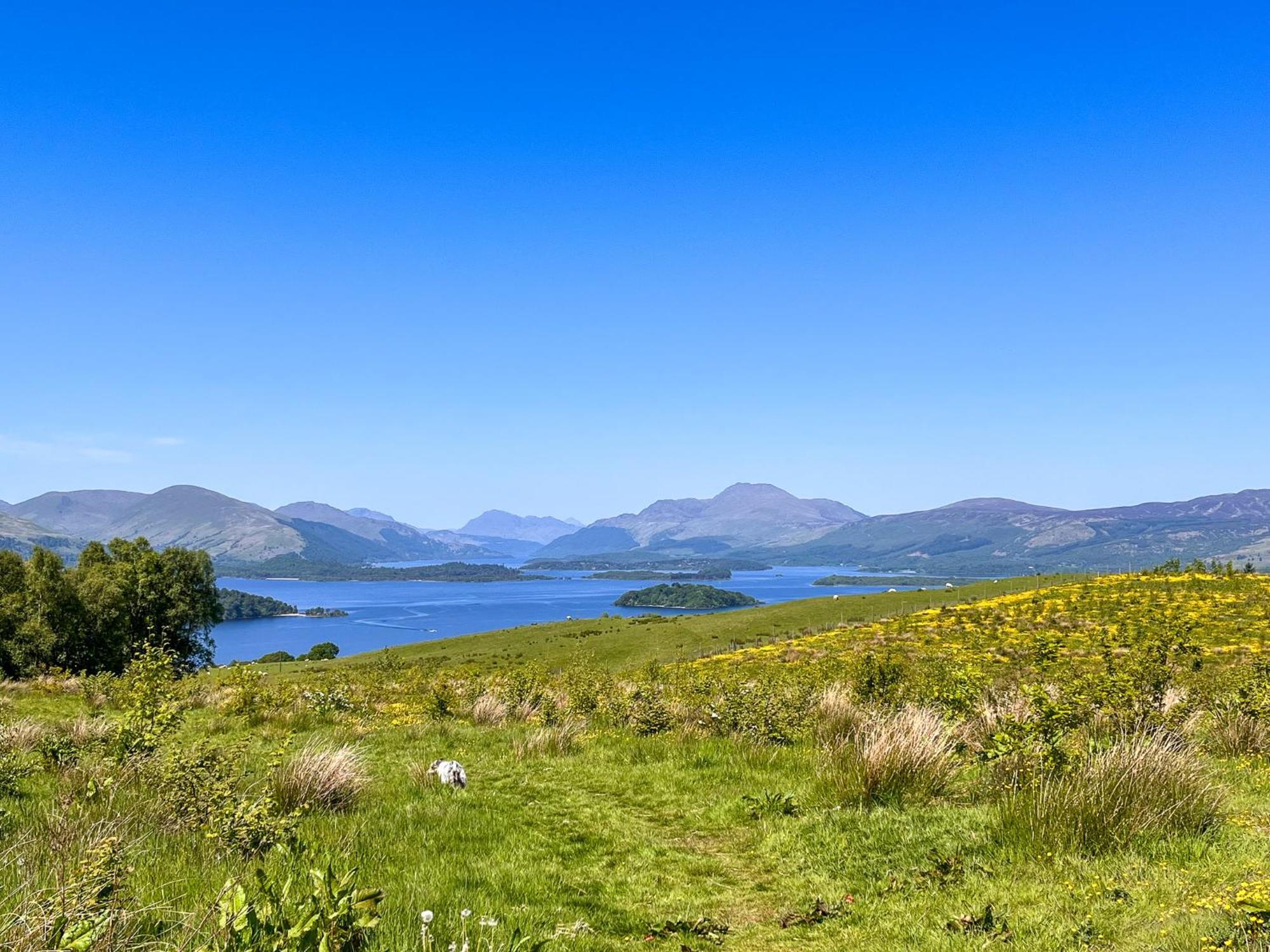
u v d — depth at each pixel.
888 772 9.25
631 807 10.28
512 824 9.19
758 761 12.36
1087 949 4.89
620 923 6.40
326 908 4.43
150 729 9.89
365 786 10.09
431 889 6.26
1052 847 6.89
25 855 5.85
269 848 6.80
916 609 90.38
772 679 19.09
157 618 56.41
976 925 5.55
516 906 6.27
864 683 19.75
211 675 26.72
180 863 6.38
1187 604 48.22
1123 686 11.18
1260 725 11.43
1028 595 65.00
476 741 15.66
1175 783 7.29
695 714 16.09
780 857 7.96
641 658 91.56
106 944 4.20
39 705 22.84
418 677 29.94
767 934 6.11
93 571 58.28
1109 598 55.53
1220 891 5.35
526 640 115.00
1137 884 5.82
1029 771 8.55
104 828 6.82
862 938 5.73
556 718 18.20
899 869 7.11
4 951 3.92
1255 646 33.09
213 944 4.16
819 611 109.44
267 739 15.99
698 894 7.13
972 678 13.16
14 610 50.25
